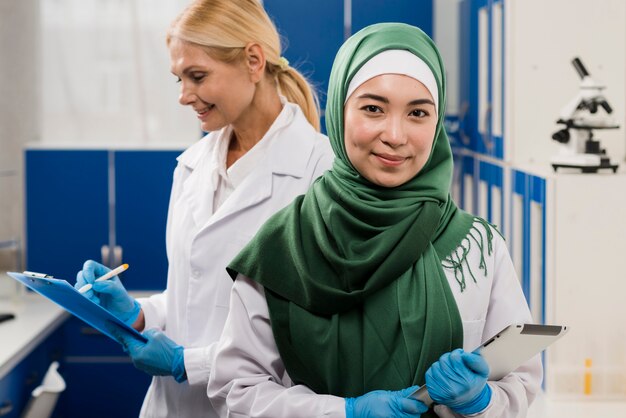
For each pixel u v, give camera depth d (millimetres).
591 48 3191
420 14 4180
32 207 4199
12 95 4465
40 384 3725
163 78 4559
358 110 1626
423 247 1667
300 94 2303
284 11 4141
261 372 1757
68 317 4098
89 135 4566
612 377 2785
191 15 2086
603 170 2846
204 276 2135
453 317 1656
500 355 1564
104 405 4184
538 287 2945
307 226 1733
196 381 2020
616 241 2754
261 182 2137
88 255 4219
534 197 2910
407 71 1604
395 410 1588
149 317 2293
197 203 2215
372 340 1669
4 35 4438
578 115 2857
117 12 4516
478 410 1590
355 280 1667
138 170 4184
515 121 3232
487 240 1735
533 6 3195
